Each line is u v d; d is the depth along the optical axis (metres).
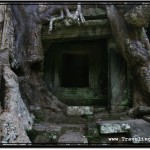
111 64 8.49
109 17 8.03
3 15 7.29
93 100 9.48
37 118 7.19
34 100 7.75
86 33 8.48
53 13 8.75
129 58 7.75
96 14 8.59
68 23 8.11
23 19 8.18
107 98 9.32
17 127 4.73
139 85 7.79
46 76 9.77
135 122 5.85
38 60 8.11
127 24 7.97
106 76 9.70
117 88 8.33
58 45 10.28
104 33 8.45
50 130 5.43
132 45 7.63
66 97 9.63
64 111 8.09
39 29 8.38
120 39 7.89
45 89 8.51
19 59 7.59
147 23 7.64
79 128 6.02
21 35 7.93
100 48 10.09
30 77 8.09
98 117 7.64
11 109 5.09
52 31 8.50
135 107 7.53
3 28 7.08
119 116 7.54
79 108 7.95
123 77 8.41
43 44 8.90
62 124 6.82
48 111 7.86
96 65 9.98
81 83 14.33
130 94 8.23
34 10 8.55
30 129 5.43
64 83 13.41
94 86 9.77
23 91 7.48
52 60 10.16
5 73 5.80
